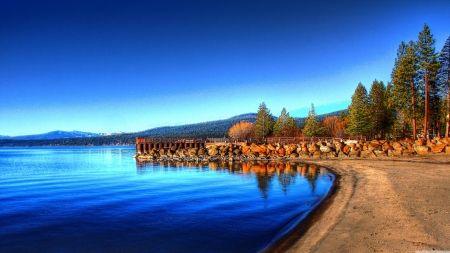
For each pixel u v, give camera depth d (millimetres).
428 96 58312
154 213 19141
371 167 35469
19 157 114312
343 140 66188
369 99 80375
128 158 93438
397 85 60156
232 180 32938
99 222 17516
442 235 11039
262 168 44375
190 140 85188
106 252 13031
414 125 59156
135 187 30125
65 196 26141
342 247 10688
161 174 41375
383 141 55969
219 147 68938
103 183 34094
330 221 14320
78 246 13820
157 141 86312
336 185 25141
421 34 57531
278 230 14672
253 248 12609
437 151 45500
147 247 13414
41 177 42906
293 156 56938
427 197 17359
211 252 12469
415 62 58562
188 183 31781
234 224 16156
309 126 104562
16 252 13336
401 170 30703
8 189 31219
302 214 17094
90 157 106500
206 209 19766
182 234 14875
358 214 14883
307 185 27688
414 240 10711
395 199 17312
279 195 23609
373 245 10570
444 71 59031
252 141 75688
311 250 10820
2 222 17906
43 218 18656
